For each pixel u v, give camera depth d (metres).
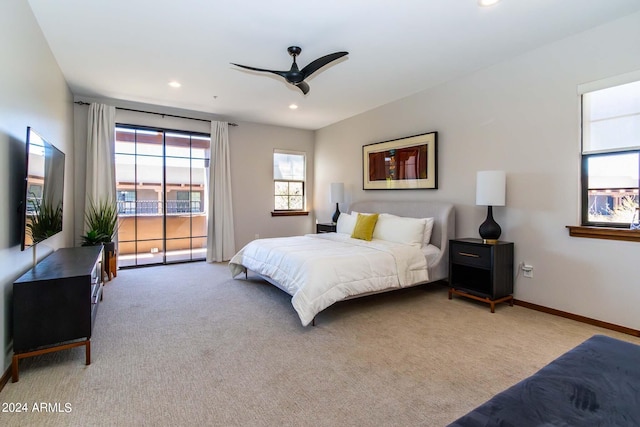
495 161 3.54
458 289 3.53
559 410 0.90
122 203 5.10
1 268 1.94
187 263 5.52
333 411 1.69
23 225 2.10
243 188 6.06
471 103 3.77
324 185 6.50
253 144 6.15
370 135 5.30
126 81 4.02
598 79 2.73
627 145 2.63
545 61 3.09
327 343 2.49
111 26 2.73
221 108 5.21
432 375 2.04
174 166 5.49
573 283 2.94
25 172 2.14
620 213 2.70
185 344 2.47
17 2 2.21
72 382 1.94
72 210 4.41
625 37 2.58
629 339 2.52
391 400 1.78
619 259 2.66
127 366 2.13
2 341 1.93
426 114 4.33
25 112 2.39
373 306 3.37
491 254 3.17
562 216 3.00
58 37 2.92
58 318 2.07
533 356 2.27
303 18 2.61
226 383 1.95
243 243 6.08
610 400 0.95
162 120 5.25
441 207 3.96
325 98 4.71
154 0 2.37
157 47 3.11
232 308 3.29
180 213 5.59
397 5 2.42
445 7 2.45
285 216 6.54
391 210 4.68
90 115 4.59
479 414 0.88
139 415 1.65
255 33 2.84
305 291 2.78
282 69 3.63
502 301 3.45
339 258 3.09
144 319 2.97
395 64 3.51
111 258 4.36
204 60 3.41
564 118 2.97
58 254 3.00
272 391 1.87
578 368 1.13
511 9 2.47
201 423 1.60
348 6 2.44
